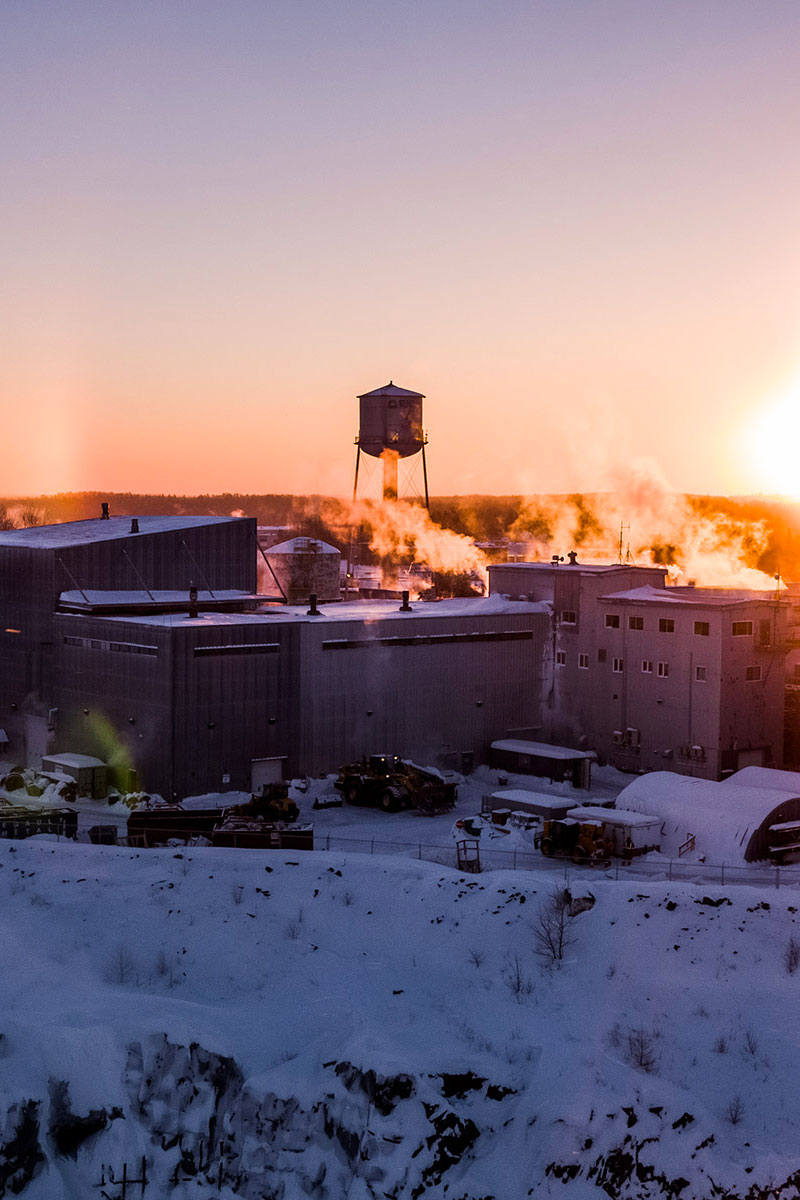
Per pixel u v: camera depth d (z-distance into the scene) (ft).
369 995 156.25
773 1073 141.28
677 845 219.00
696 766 268.00
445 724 283.79
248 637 254.68
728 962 163.94
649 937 167.32
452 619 284.41
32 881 183.42
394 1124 128.16
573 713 296.10
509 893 178.60
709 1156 127.13
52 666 282.56
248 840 207.21
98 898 178.60
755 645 269.03
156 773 249.75
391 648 274.98
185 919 174.09
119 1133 125.18
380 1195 124.36
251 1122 129.70
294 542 483.92
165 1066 131.13
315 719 264.52
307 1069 134.10
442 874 187.83
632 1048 144.77
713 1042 147.54
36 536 325.01
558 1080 132.26
